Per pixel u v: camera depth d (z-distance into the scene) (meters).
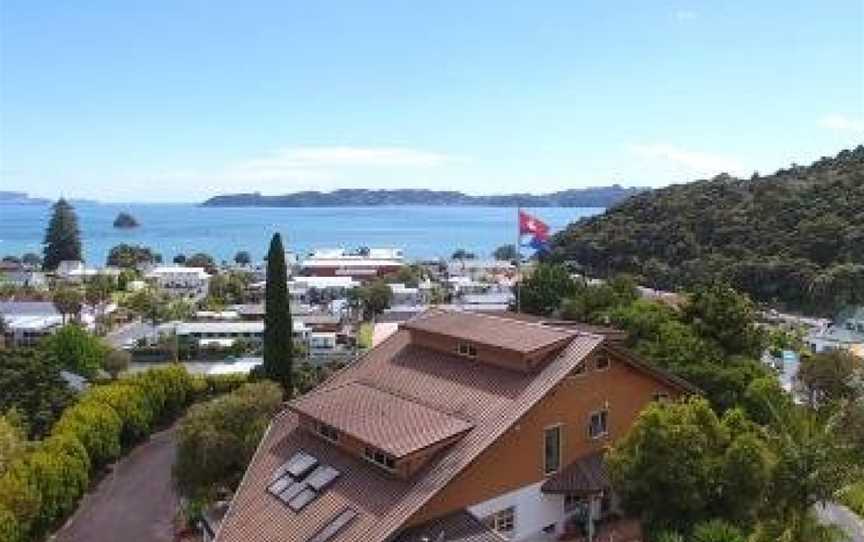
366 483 42.03
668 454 39.78
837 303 160.88
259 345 148.25
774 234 191.38
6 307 182.50
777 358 112.75
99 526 59.88
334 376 57.22
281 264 76.38
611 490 46.44
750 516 40.34
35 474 56.09
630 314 71.88
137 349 141.75
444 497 40.25
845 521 51.09
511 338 48.84
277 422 54.47
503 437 43.00
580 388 47.53
